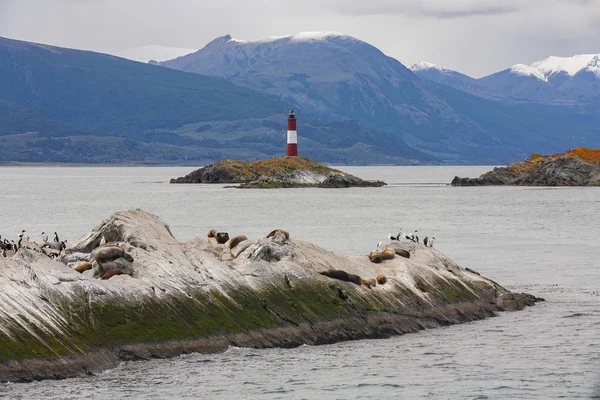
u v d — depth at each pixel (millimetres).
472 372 143875
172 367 138625
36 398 121812
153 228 171000
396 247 196125
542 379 140625
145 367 137250
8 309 132500
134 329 142250
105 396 124625
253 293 160250
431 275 187375
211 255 166375
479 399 131000
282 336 155250
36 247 173000
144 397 125688
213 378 135375
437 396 132125
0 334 128750
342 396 131000
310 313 162000
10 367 126250
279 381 136000
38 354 129625
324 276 171125
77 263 160250
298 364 145125
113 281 148250
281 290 163625
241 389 131750
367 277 179500
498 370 145125
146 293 149000
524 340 164750
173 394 127750
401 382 137875
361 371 142750
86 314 139625
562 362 150375
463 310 182500
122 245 163375
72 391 125500
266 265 167750
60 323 135500
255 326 154500
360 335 163000
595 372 144500
